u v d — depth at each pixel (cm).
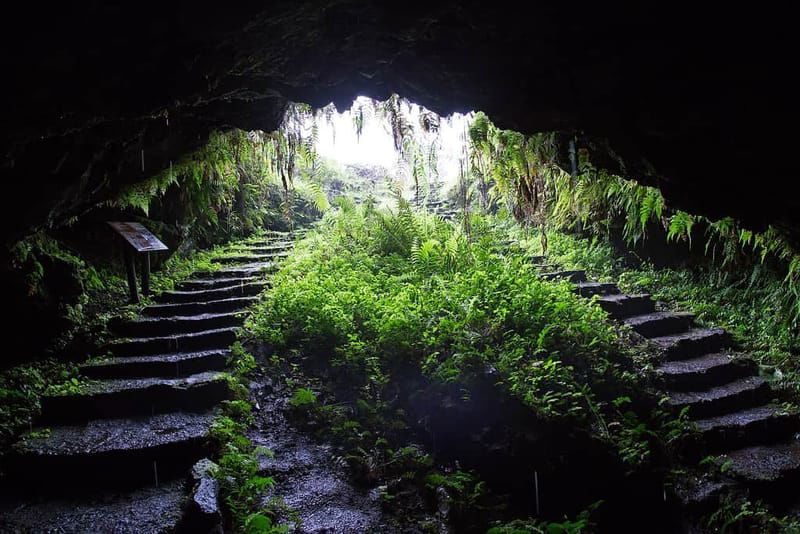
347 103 396
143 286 682
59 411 450
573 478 448
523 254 856
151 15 212
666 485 447
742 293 687
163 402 467
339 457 435
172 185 759
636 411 517
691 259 764
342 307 606
